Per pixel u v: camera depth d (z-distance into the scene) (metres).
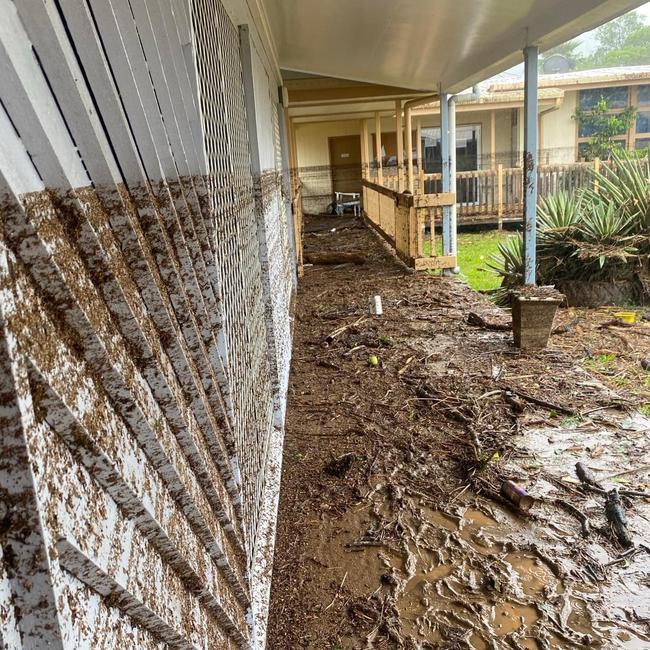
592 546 2.42
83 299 0.80
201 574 1.17
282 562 2.43
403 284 7.43
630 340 5.16
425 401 3.89
